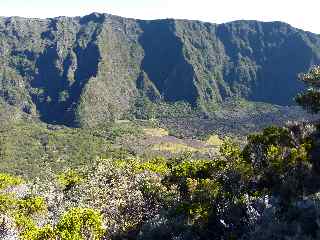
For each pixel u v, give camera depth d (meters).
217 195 22.53
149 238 21.41
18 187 47.22
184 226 20.91
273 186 22.67
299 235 14.95
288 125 29.42
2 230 23.52
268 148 26.72
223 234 19.11
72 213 23.94
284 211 17.94
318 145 25.42
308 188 21.12
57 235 23.16
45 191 43.00
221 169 28.52
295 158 23.72
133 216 29.72
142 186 32.81
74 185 45.75
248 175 24.23
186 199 25.53
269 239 15.76
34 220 31.72
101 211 30.44
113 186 36.19
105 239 25.70
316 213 15.68
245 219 18.06
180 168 34.16
